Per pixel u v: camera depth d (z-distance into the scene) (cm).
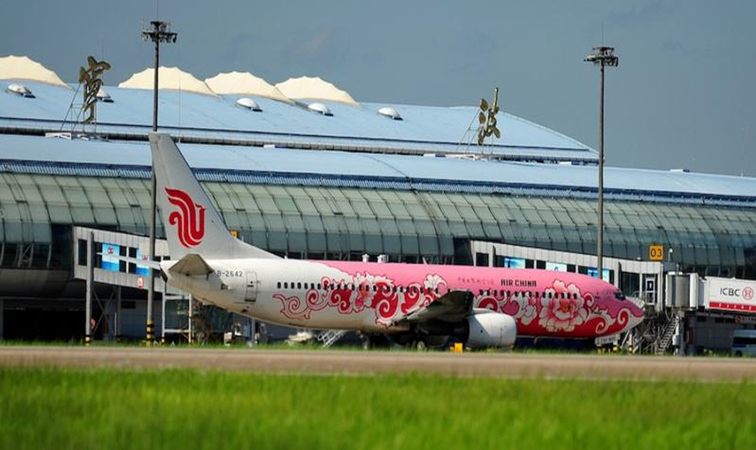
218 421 12038
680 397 14975
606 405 14050
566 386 15750
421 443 11225
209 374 15988
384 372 17525
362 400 13688
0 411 12519
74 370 16250
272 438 11181
